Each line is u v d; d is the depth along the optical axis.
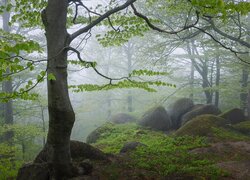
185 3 9.88
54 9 6.05
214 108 18.83
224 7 5.23
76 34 6.47
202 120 14.67
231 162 9.30
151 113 19.20
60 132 6.20
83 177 6.64
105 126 18.31
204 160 9.27
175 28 15.30
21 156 16.88
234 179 7.60
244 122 15.89
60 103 5.95
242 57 15.94
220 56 18.72
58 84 5.95
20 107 19.58
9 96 5.50
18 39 8.56
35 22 8.34
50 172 6.56
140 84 7.93
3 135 18.14
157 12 15.05
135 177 7.17
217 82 20.53
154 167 8.15
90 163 7.25
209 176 7.56
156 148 11.29
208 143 12.19
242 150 10.98
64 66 6.09
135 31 8.65
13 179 8.11
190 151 11.18
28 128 15.64
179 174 7.61
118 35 9.01
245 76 19.88
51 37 6.04
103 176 7.05
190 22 14.53
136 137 15.52
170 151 10.70
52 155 6.48
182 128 14.56
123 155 9.77
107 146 14.04
